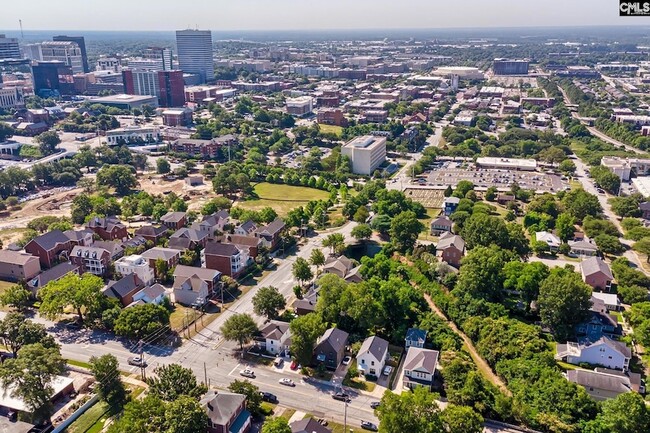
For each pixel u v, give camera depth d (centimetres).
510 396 13375
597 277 19238
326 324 15925
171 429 11031
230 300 18900
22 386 12338
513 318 17288
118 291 17850
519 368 13962
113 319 16488
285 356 15538
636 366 15238
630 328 17000
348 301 16475
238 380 14050
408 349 15312
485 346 15262
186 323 17250
